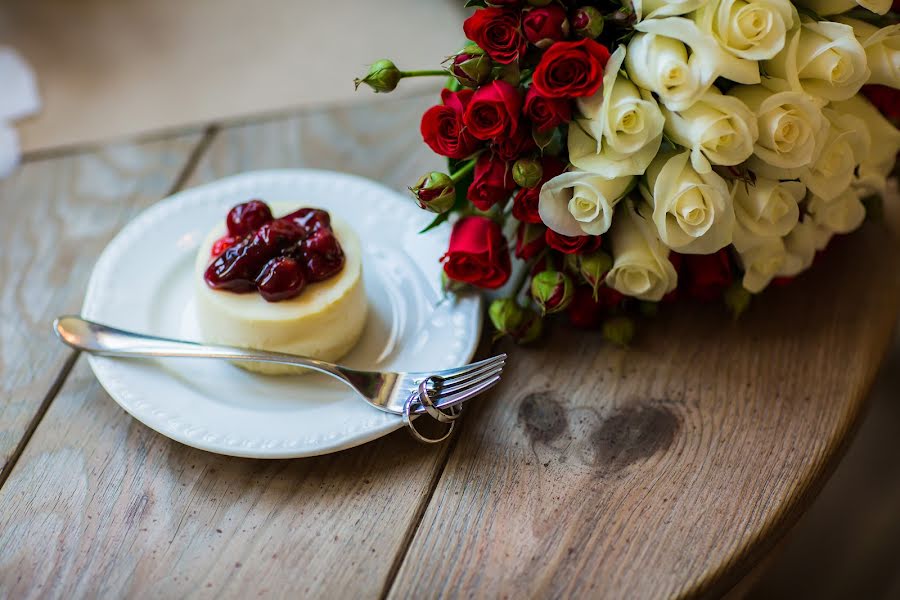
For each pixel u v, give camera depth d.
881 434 0.85
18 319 0.58
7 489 0.52
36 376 0.56
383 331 0.57
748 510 0.51
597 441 0.54
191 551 0.50
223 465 0.53
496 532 0.51
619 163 0.50
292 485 0.52
